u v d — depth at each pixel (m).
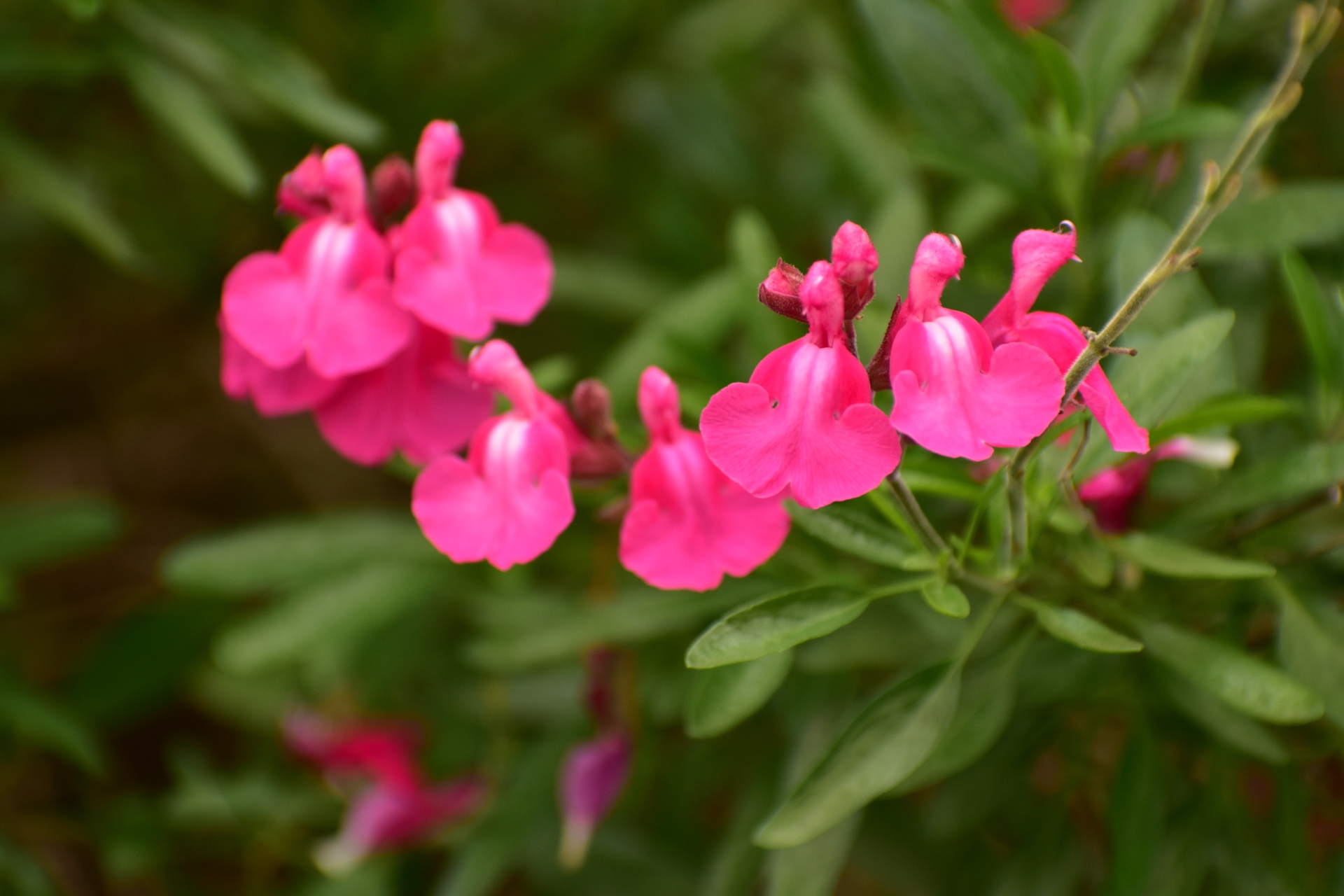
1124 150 0.41
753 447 0.34
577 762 0.42
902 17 0.42
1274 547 0.39
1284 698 0.36
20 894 0.45
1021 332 0.35
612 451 0.37
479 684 0.46
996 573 0.37
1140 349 0.37
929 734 0.36
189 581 0.42
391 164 0.38
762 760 0.42
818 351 0.35
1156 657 0.39
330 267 0.37
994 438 0.34
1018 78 0.41
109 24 0.43
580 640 0.40
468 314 0.37
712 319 0.43
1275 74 0.44
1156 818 0.39
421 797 0.44
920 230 0.42
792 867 0.38
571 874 0.45
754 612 0.36
